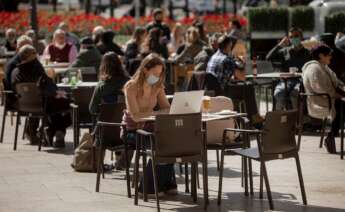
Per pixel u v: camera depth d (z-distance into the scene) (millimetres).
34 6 38219
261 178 17312
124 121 17844
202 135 16141
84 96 22609
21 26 52594
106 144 18359
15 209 16656
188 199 17359
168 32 41031
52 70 29438
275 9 39562
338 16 39125
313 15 39500
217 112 18250
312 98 22875
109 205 16844
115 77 20344
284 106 27484
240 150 17047
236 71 27609
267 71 30219
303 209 16375
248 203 16922
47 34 51312
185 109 16766
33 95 24141
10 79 25625
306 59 29453
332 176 19781
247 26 40625
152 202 17078
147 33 34312
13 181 19656
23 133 26734
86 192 18203
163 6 87188
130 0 100125
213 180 19438
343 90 22703
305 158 22250
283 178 19547
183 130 15859
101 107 18406
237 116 17469
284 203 16906
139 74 17609
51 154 23609
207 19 48906
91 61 30047
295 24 39438
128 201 17219
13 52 37844
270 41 39531
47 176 20203
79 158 20766
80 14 58781
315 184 18859
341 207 16547
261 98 34188
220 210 16312
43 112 24203
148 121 17234
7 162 22344
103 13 90000
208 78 25547
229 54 26156
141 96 17641
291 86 27391
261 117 26016
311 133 26562
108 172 20578
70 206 16828
